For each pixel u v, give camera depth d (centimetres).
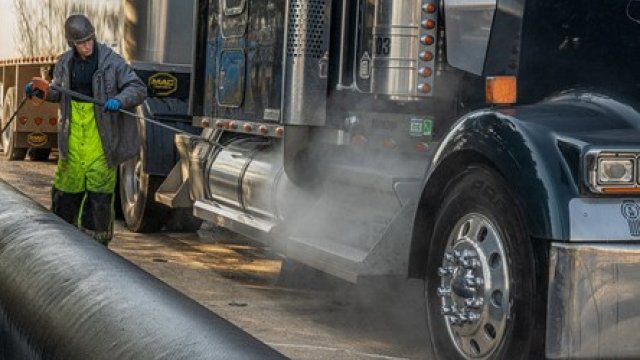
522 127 646
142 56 1442
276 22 975
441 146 707
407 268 740
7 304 494
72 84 1038
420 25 798
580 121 653
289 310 940
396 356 780
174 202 1218
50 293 441
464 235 688
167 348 331
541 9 755
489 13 771
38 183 1920
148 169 1318
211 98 1130
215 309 936
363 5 873
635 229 611
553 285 608
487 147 658
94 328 382
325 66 906
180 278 1084
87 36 1023
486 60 776
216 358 312
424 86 799
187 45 1438
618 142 619
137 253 1231
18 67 2347
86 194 1045
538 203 617
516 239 638
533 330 623
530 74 756
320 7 905
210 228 1448
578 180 613
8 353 495
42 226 543
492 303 657
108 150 1035
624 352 612
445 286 698
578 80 762
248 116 1034
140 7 1438
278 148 1000
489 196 662
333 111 906
